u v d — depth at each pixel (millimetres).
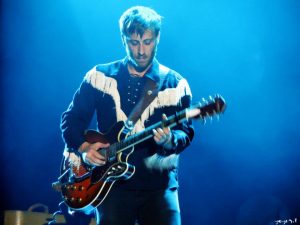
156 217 3770
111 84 4012
